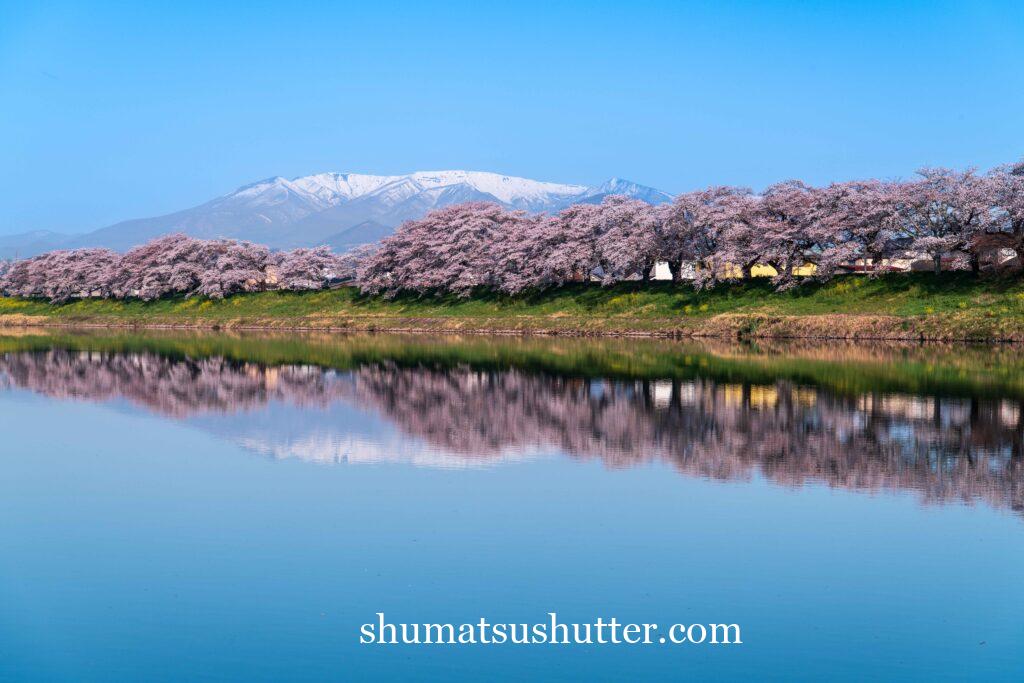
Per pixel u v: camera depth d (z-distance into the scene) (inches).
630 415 1439.5
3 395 1793.8
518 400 1632.6
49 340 3634.4
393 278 4800.7
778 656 611.8
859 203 3398.1
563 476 1043.3
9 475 1090.1
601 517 883.4
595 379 1927.9
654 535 828.6
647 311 3678.6
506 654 619.2
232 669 599.2
